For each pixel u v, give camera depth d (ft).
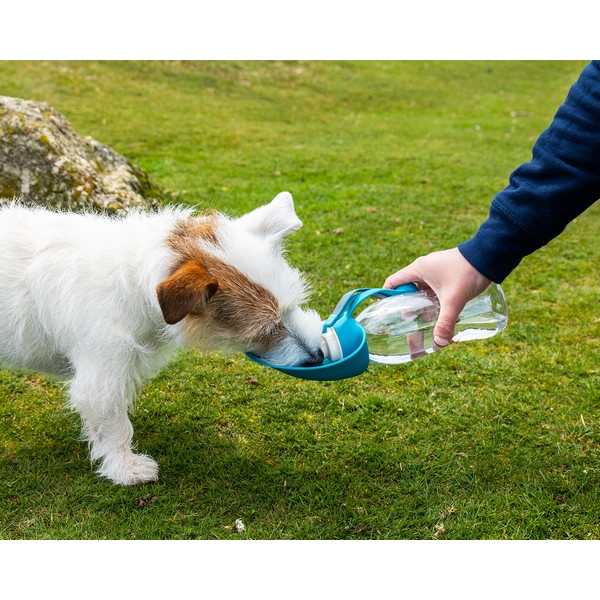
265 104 14.21
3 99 5.55
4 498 3.88
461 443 4.16
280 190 7.81
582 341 4.88
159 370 4.14
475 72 19.98
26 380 4.56
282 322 3.80
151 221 3.96
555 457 4.07
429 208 7.35
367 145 10.93
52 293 3.88
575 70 21.22
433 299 3.77
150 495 3.91
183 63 15.61
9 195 5.27
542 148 3.50
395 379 4.57
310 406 4.38
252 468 4.04
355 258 5.82
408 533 3.77
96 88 12.94
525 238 3.50
